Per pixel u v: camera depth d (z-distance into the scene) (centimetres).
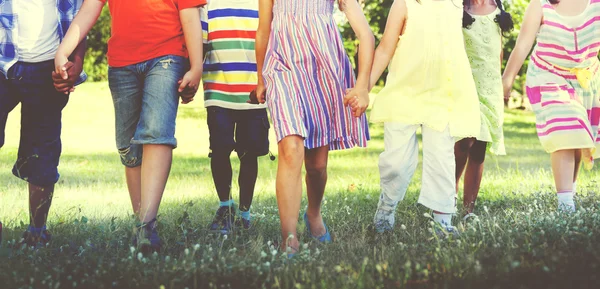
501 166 1084
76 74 475
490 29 578
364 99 464
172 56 481
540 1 589
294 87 452
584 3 584
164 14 479
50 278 365
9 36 467
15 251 425
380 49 526
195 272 361
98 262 386
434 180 516
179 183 896
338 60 470
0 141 470
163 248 457
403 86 527
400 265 369
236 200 711
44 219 487
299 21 464
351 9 470
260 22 480
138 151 509
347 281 344
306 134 443
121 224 517
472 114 520
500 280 332
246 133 580
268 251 446
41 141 483
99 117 1897
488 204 645
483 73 580
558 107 582
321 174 491
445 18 524
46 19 475
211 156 575
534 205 579
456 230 473
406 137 525
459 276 343
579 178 844
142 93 491
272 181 917
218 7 571
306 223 519
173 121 472
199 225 552
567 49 582
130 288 353
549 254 365
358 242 476
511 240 418
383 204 541
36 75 475
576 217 467
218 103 571
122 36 486
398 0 526
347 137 471
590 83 591
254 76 573
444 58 520
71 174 980
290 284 353
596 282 320
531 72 601
